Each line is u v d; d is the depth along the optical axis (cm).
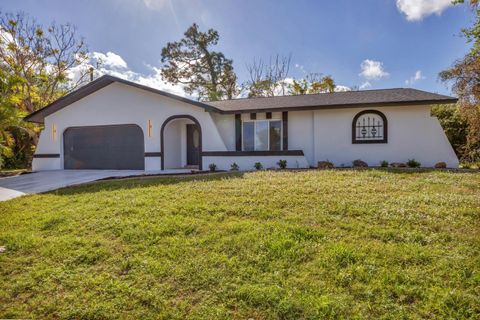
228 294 335
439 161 1255
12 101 1073
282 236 454
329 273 361
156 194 736
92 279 376
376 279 343
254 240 448
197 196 698
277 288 335
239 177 949
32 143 2225
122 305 328
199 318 303
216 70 3073
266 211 573
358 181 817
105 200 703
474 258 375
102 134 1612
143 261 408
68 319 314
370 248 412
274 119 1469
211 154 1423
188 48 3025
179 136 1666
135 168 1551
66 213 623
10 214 657
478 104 1238
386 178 869
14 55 2106
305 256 399
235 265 388
